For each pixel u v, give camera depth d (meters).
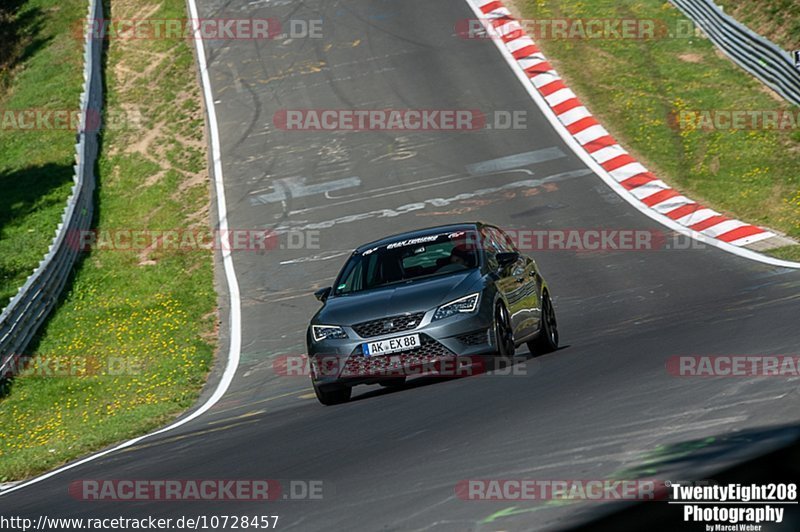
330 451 27.97
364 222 84.44
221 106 111.69
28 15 145.38
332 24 124.69
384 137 99.56
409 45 116.38
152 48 126.56
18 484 38.16
